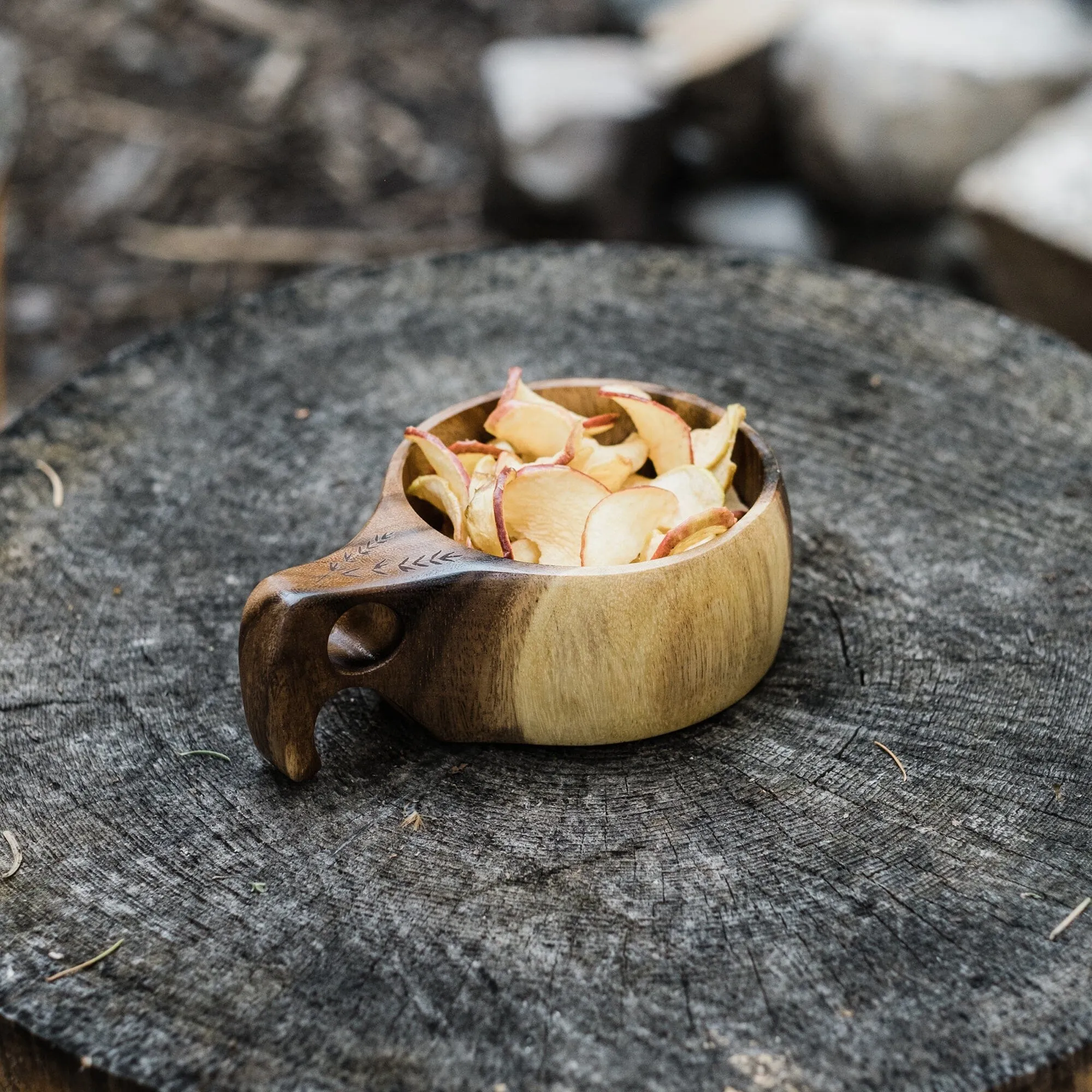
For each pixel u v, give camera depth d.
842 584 1.01
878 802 0.93
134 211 2.46
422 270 1.20
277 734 0.92
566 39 3.03
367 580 0.92
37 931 0.89
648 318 1.16
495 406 0.99
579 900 0.90
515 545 0.95
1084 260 1.57
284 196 2.52
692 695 0.94
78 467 1.07
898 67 1.92
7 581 1.01
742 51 2.11
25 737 0.95
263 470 1.07
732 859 0.91
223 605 1.00
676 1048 0.86
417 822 0.93
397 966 0.88
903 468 1.06
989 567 1.01
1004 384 1.11
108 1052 0.86
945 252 2.02
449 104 2.81
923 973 0.88
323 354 1.14
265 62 2.86
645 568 0.92
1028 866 0.91
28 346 2.14
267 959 0.89
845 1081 0.85
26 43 2.85
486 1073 0.86
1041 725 0.95
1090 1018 0.87
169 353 1.14
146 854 0.92
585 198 2.19
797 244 2.11
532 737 0.95
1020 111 1.94
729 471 0.96
